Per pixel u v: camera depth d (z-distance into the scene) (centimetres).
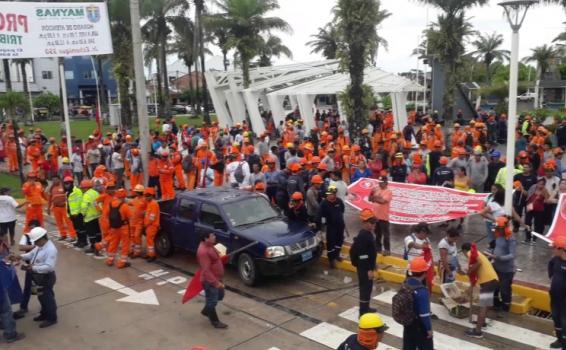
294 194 1149
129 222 1173
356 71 2164
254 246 1002
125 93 3759
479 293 805
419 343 627
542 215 1101
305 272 1099
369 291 832
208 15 3856
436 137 1966
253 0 3575
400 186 1346
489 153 1526
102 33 1780
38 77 7781
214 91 3825
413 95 6209
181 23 4594
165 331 842
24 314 921
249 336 816
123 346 795
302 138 2484
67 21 1725
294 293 987
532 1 982
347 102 2192
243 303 946
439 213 1170
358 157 1555
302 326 845
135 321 884
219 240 1075
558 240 723
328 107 6050
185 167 1767
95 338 825
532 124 2300
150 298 985
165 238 1219
